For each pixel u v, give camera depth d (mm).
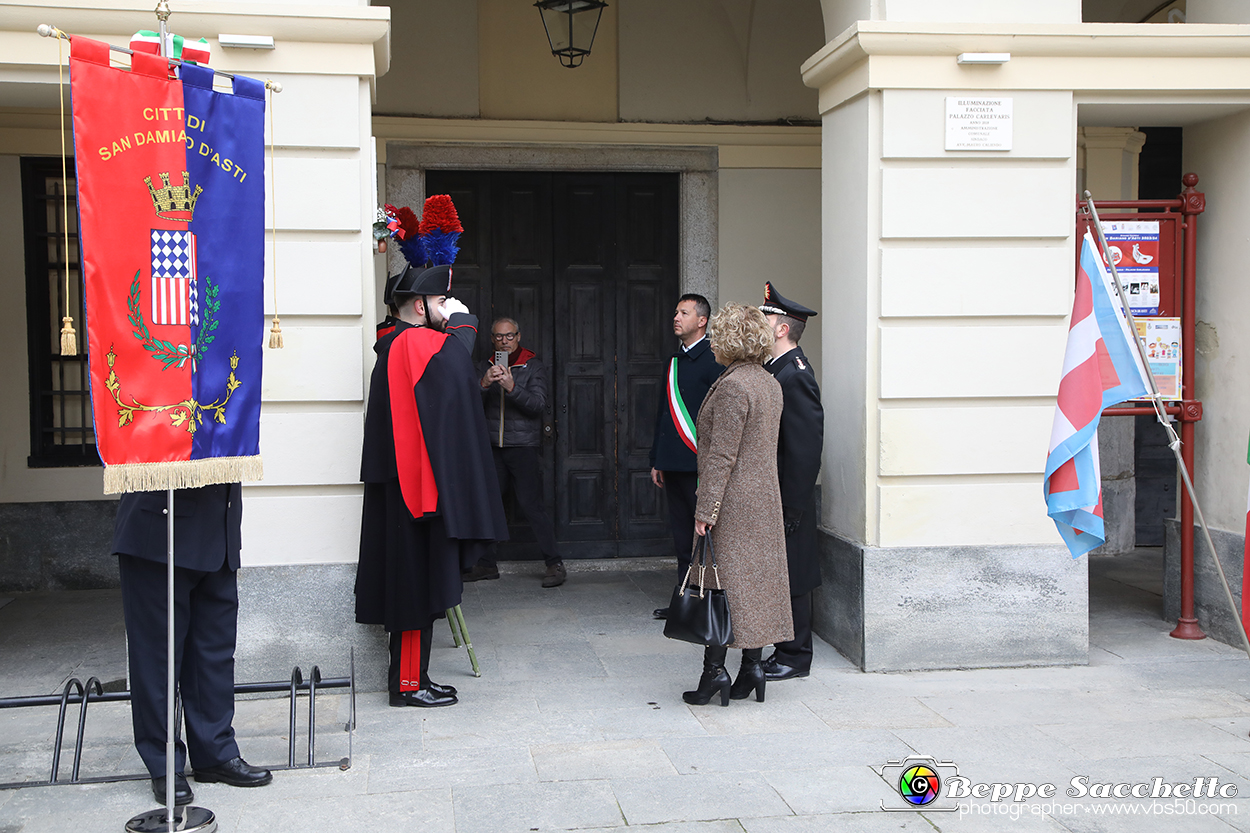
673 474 5184
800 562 4410
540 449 6695
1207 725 3838
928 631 4570
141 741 3170
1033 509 4621
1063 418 3941
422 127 6312
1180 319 5066
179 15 3986
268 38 4035
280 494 4227
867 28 4359
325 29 4086
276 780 3342
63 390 6227
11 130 6027
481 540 4082
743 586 3877
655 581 6359
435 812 3090
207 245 2939
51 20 3908
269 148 4125
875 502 4598
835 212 4906
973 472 4578
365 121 4215
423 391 3916
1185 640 5055
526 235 6609
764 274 6711
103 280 2711
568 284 6664
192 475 2893
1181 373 5082
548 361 6660
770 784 3289
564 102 6520
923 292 4527
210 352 2957
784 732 3764
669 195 6730
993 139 4496
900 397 4539
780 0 6512
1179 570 5316
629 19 6523
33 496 6133
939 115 4488
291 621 4238
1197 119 5023
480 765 3459
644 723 3867
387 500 3994
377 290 6277
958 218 4523
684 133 6578
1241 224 4906
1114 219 5000
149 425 2805
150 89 2797
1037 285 4578
